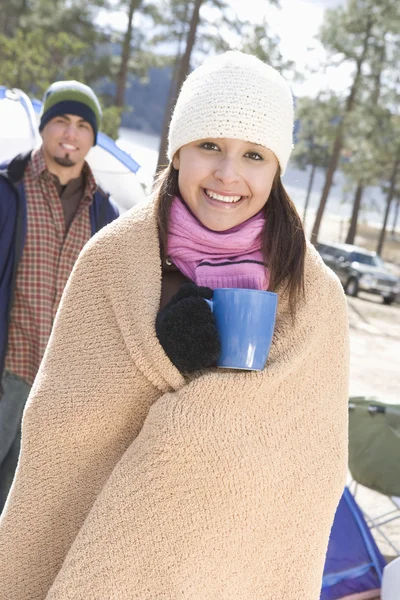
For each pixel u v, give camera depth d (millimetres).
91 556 1449
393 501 3477
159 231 1630
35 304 3029
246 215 1574
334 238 51531
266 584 1518
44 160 3109
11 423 3035
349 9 29141
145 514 1445
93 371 1553
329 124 30109
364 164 33938
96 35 29672
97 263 1612
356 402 3555
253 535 1476
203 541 1447
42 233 3059
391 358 11625
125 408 1545
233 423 1455
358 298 21797
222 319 1413
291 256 1576
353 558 3271
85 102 3184
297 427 1526
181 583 1442
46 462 1572
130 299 1554
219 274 1562
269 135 1502
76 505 1586
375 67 29297
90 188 3195
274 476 1472
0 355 2941
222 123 1484
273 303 1410
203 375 1467
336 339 1628
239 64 1521
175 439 1431
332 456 1560
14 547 1599
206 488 1438
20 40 17812
